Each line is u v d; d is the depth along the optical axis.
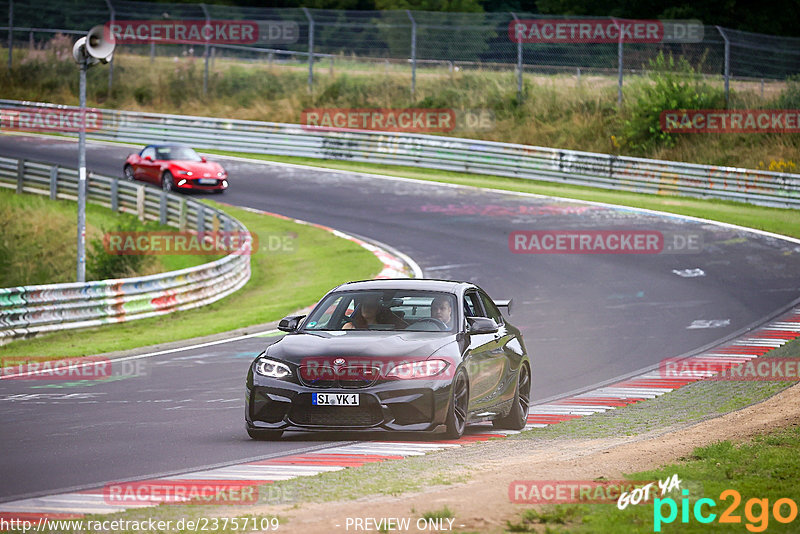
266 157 177.50
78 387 54.25
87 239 121.19
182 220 124.62
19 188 144.88
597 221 125.56
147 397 50.81
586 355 64.44
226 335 75.94
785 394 47.28
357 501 26.06
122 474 32.12
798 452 32.44
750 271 98.00
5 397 50.91
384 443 37.44
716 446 32.97
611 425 42.12
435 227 124.00
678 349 65.94
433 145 167.00
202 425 42.59
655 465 30.86
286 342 38.41
